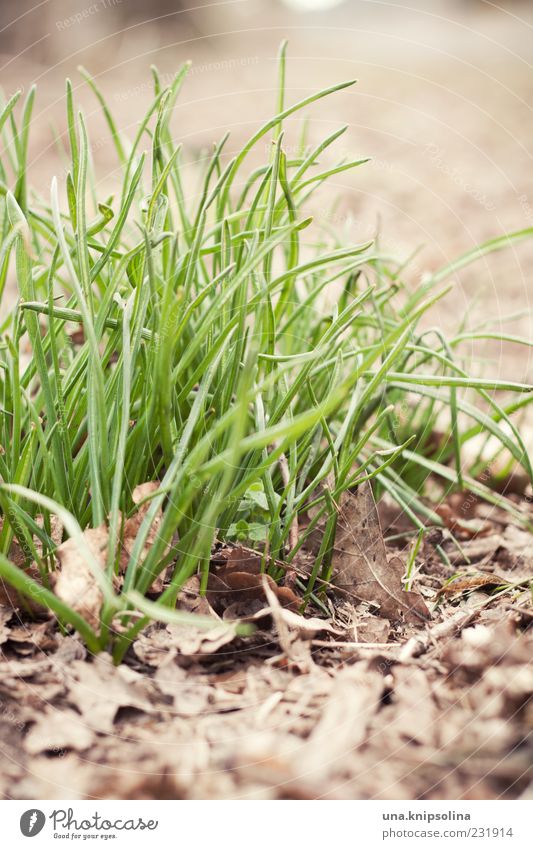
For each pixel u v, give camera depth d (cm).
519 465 86
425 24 531
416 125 240
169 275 65
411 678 68
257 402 71
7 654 67
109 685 66
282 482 75
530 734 65
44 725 65
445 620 71
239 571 70
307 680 67
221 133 220
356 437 78
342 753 65
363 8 562
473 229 158
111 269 74
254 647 69
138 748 65
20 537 69
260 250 67
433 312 119
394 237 152
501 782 64
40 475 70
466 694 67
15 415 69
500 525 82
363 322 80
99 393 66
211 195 70
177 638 68
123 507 68
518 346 111
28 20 271
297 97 284
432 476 85
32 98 73
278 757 65
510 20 513
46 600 64
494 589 74
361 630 70
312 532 75
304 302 77
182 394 70
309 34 484
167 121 74
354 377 62
